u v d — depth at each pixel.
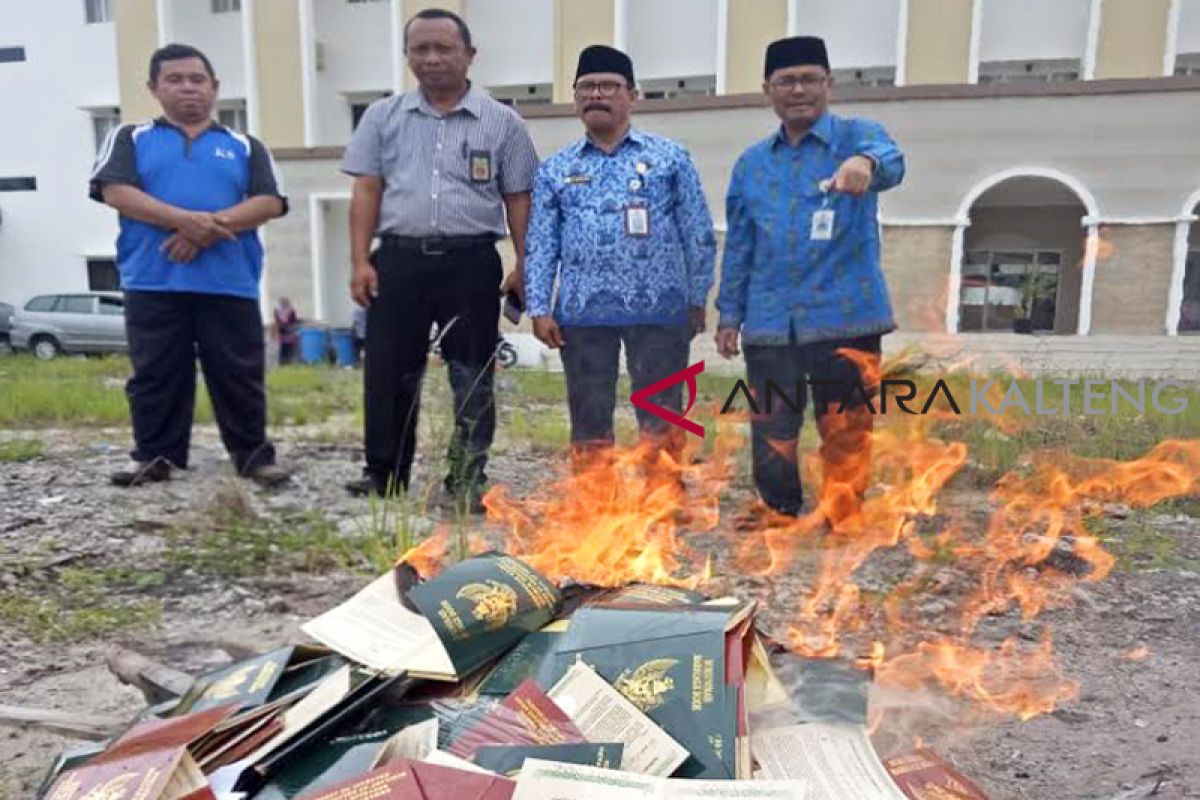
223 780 1.55
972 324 16.72
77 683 2.62
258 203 4.81
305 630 2.07
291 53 20.66
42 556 3.70
